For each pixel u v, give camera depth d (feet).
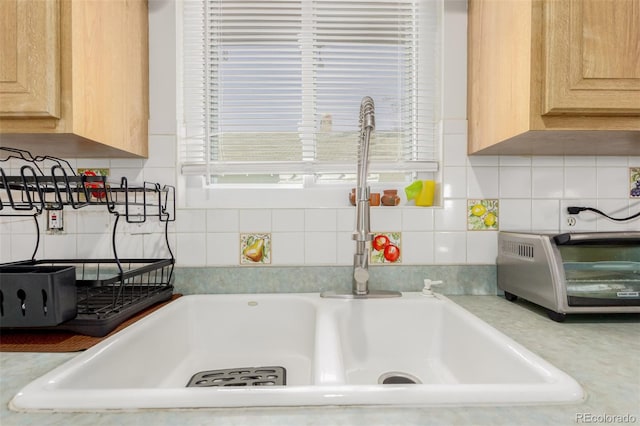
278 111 4.03
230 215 3.61
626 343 2.25
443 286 3.66
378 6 3.94
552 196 3.73
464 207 3.70
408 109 4.08
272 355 3.27
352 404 1.48
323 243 3.64
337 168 3.99
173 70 3.68
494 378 2.21
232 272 3.59
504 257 3.48
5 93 2.36
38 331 2.37
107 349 2.09
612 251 2.76
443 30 3.76
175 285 3.57
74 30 2.47
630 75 2.50
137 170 3.64
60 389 1.65
